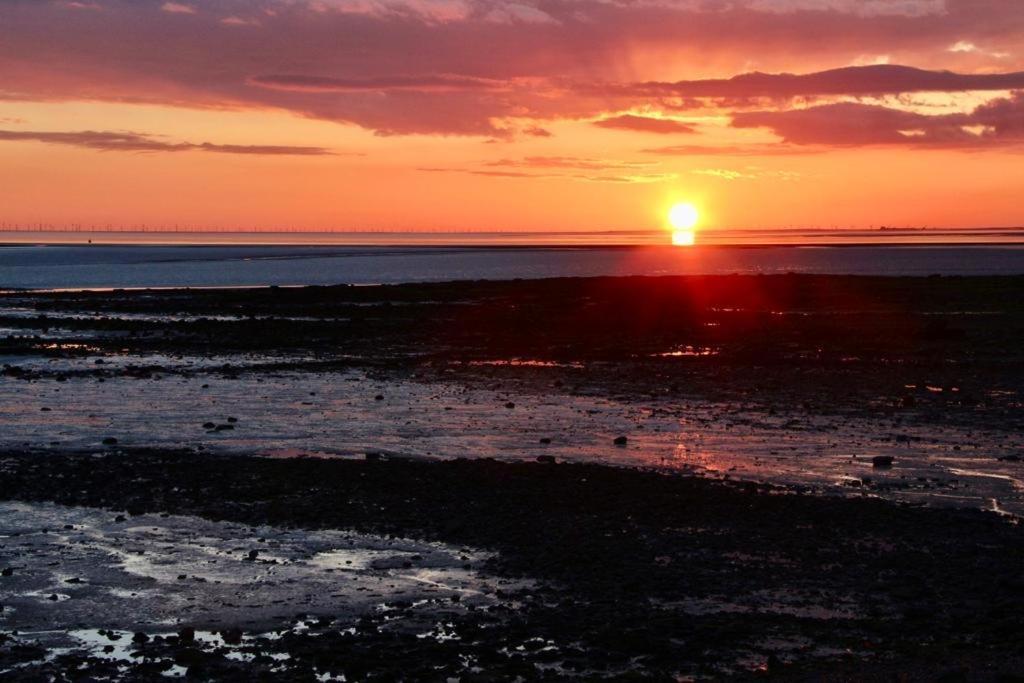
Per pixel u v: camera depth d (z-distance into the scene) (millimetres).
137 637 13453
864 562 16328
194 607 14664
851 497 20141
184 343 49312
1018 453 24406
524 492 20344
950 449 24844
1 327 56875
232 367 40719
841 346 46250
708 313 63125
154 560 16656
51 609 14586
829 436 26469
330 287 86625
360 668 12227
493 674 12016
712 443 25562
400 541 17531
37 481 21562
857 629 13539
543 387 35188
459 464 22766
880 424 28188
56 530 18250
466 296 79062
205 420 28984
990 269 134750
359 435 26750
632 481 21172
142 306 72562
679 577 15641
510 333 53094
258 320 60219
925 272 126750
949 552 16812
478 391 34375
